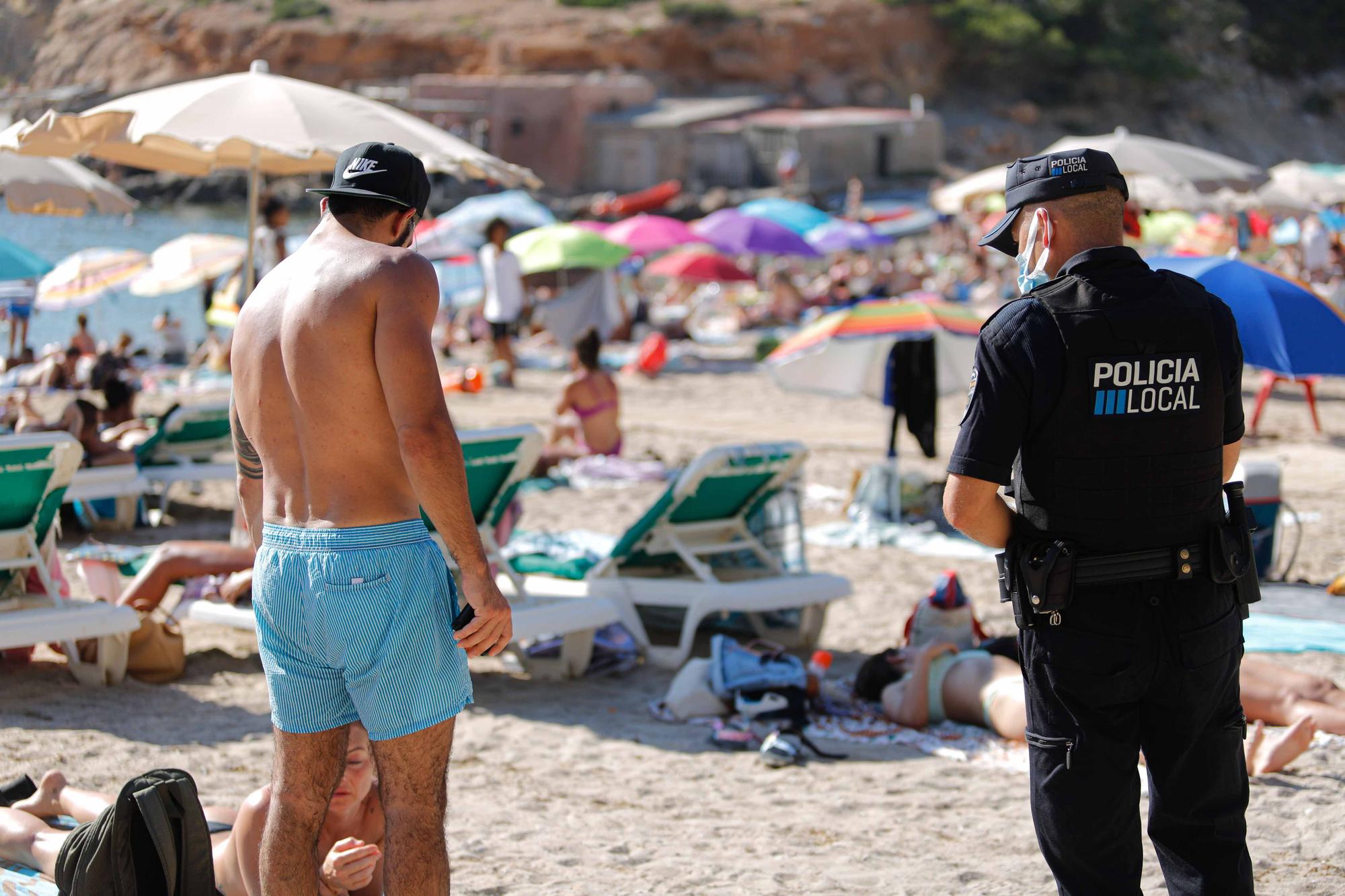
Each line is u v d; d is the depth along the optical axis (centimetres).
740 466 977
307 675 445
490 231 2608
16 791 633
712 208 8769
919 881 604
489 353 2934
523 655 971
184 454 1506
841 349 1492
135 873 483
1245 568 448
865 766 786
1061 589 435
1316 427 2080
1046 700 445
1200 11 13000
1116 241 456
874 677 897
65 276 2567
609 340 3256
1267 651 970
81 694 863
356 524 431
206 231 6900
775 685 858
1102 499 435
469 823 682
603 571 1016
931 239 6544
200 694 882
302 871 450
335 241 446
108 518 1420
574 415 1834
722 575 1047
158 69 10712
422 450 418
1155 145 2280
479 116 9375
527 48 10781
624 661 986
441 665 439
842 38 11288
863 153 9644
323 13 11019
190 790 489
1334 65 13550
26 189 1305
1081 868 443
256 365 446
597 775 768
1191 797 448
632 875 612
